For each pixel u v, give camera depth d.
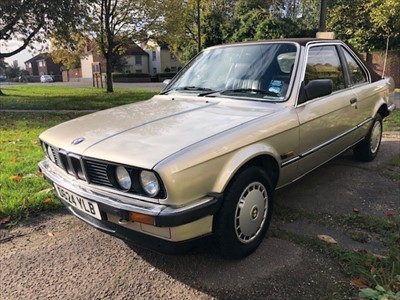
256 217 2.74
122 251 2.87
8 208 3.49
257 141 2.65
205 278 2.50
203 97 3.37
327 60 3.79
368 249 2.80
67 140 2.61
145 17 20.53
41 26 15.39
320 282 2.42
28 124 8.55
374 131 4.86
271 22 25.58
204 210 2.25
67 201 2.72
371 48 21.33
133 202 2.23
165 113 2.96
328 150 3.70
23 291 2.42
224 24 28.72
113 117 2.97
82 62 55.31
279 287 2.38
